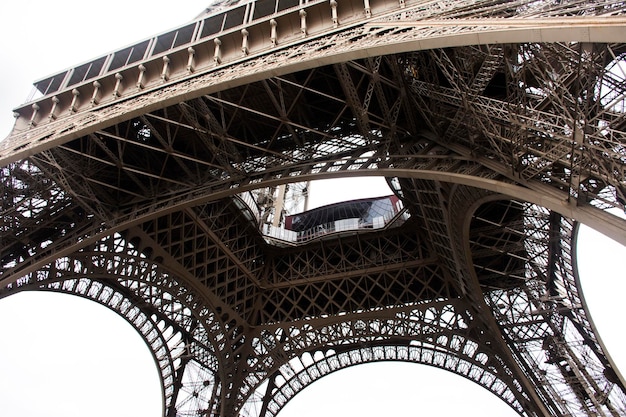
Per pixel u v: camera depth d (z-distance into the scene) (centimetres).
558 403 4322
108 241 3650
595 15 1355
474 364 5012
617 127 1684
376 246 5416
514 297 4725
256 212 5491
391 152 2841
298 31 2983
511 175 1977
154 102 2653
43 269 3338
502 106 2061
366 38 2270
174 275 4269
